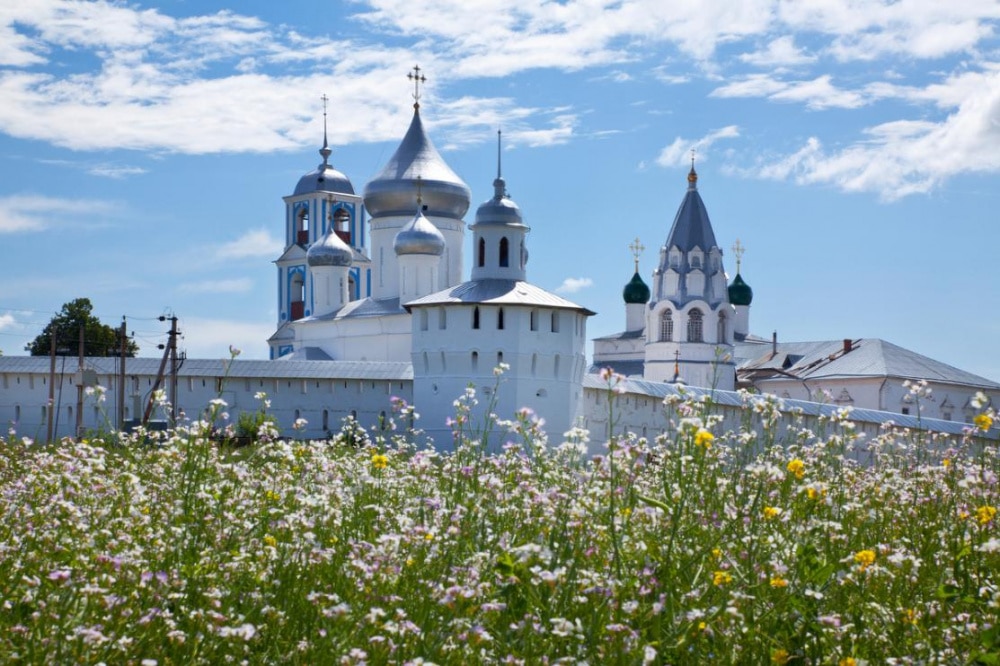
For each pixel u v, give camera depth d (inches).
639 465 426.6
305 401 2578.7
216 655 306.2
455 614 318.0
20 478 502.9
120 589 325.7
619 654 295.9
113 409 2519.7
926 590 368.2
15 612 325.1
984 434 526.0
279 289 4574.3
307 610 332.5
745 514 389.4
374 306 3523.6
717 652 318.7
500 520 415.5
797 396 4315.9
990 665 308.8
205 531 379.9
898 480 531.5
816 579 343.0
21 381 2559.1
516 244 2608.3
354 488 466.0
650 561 356.2
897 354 4271.7
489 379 2410.2
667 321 4512.8
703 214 4569.4
